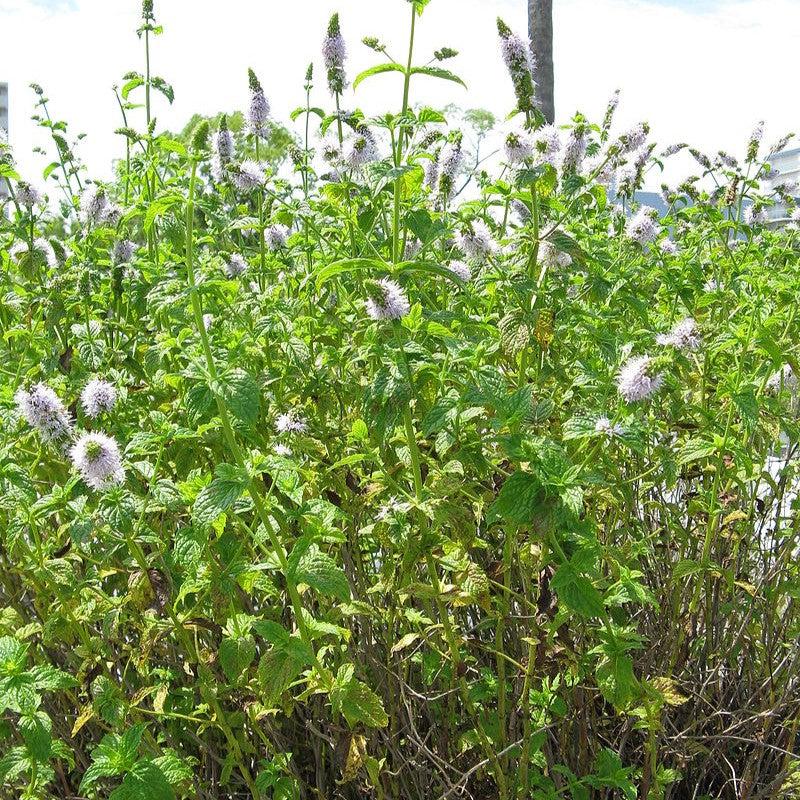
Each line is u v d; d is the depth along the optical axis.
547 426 3.08
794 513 3.92
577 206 3.33
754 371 3.48
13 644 2.42
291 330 3.39
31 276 4.16
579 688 3.11
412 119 2.94
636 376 2.52
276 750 3.08
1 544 3.11
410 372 2.53
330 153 3.80
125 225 4.09
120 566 2.96
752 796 3.36
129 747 2.37
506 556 2.67
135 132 4.27
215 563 2.52
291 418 3.06
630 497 3.33
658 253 4.29
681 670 3.53
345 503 3.14
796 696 3.55
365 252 3.43
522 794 2.89
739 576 3.70
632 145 3.89
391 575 2.87
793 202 5.68
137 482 3.20
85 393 2.96
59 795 3.40
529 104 3.10
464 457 2.66
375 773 2.70
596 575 2.47
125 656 3.15
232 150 4.11
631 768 3.00
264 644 3.19
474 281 3.64
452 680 3.07
